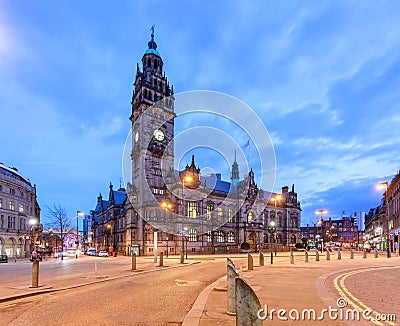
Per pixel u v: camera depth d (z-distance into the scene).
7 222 69.31
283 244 106.94
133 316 9.69
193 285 16.72
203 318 8.58
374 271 21.84
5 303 12.09
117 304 11.60
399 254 56.69
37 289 14.76
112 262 40.22
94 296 13.43
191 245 76.50
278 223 107.00
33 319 9.59
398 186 67.69
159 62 89.31
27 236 75.00
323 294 12.09
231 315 8.90
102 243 110.38
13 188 72.38
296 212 114.12
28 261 52.41
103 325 8.73
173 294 13.72
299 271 21.94
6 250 68.81
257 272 21.28
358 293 12.41
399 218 66.69
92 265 34.22
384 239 83.94
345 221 184.50
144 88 82.44
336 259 38.88
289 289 13.43
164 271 25.39
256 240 94.50
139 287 16.03
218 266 30.67
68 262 42.78
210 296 12.23
